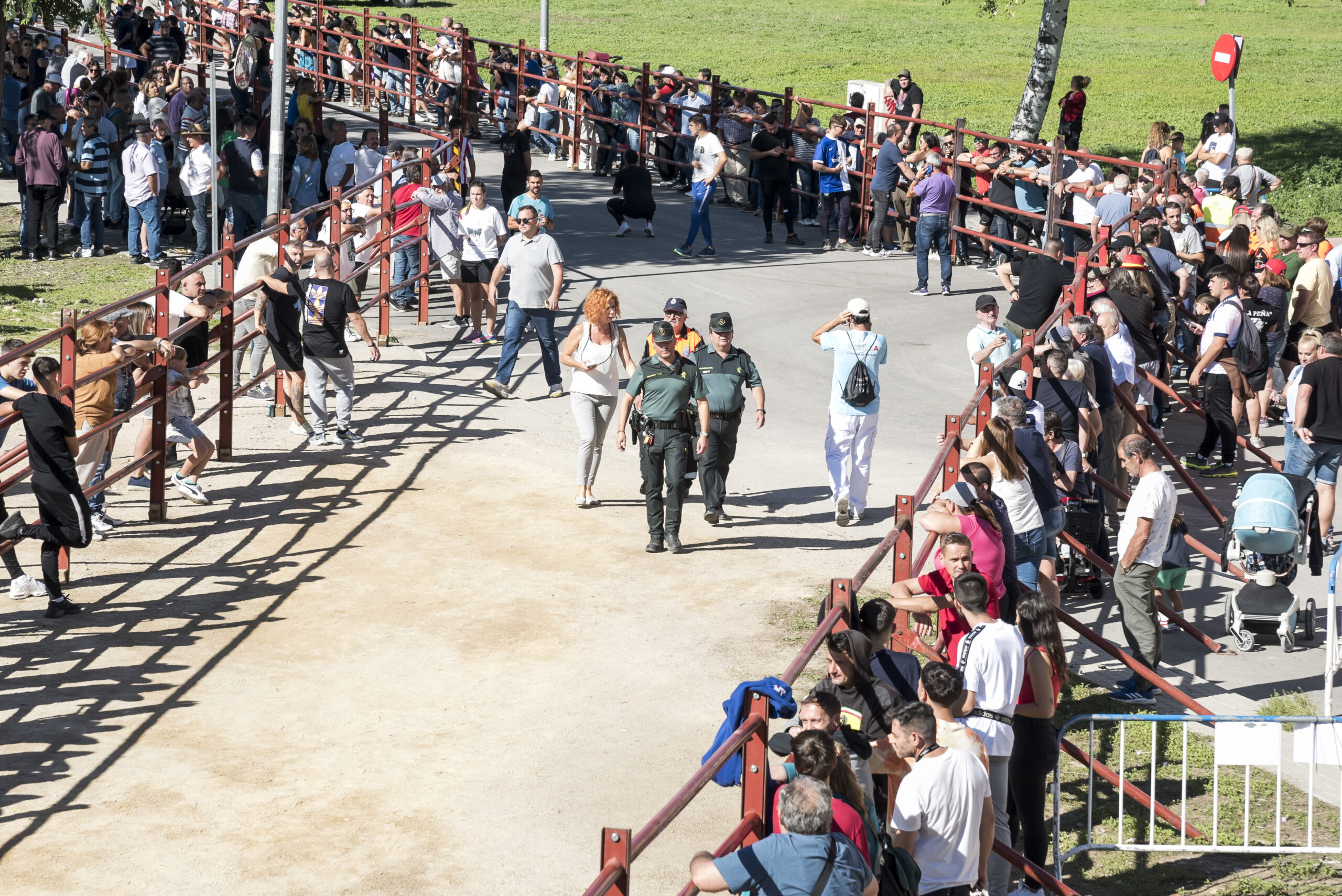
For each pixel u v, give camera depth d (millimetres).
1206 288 21734
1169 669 12633
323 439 17125
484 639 12023
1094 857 9594
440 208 22391
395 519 14828
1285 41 60250
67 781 9336
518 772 9766
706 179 27531
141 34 38844
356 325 16750
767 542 14578
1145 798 9781
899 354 22141
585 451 15266
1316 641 13281
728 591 13203
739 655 11781
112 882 8180
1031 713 9016
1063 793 10375
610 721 10578
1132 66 54438
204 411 18094
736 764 7039
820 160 29078
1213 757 10898
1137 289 17469
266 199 25297
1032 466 11969
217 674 11125
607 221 30750
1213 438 17766
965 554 9211
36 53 33625
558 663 11578
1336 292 20891
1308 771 10734
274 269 18359
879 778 8273
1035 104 33000
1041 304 18781
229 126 26891
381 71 39844
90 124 26078
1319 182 36594
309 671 11281
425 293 23031
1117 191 24047
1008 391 13586
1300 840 9734
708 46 57625
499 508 15273
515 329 19141
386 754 9961
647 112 34406
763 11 68062
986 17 67250
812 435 18438
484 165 34875
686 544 14477
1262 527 13047
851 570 13805
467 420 18328
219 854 8555
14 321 21438
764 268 27359
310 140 25328
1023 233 26688
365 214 22609
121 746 9867
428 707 10750
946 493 10648
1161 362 18469
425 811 9180
